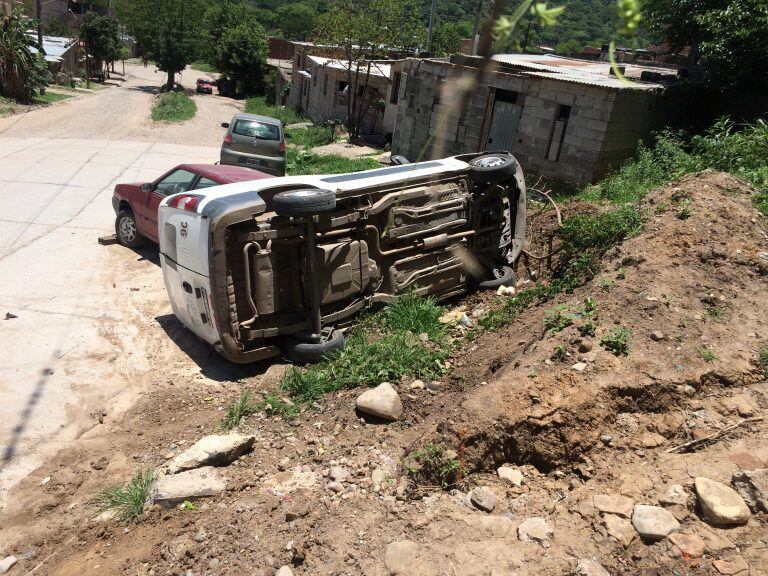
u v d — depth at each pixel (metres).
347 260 6.46
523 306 6.75
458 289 7.77
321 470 4.58
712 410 4.24
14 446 5.23
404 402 5.36
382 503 4.00
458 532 3.60
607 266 6.09
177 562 3.82
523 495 3.86
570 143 12.47
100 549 4.11
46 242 10.15
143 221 9.67
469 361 5.92
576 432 4.10
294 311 6.41
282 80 45.47
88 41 51.31
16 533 4.31
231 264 5.99
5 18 29.22
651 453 4.02
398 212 6.85
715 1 12.70
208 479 4.53
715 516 3.37
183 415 5.71
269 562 3.63
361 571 3.43
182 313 6.77
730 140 9.23
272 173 15.73
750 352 4.71
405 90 17.02
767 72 11.94
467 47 24.97
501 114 13.84
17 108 28.08
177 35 46.56
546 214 9.27
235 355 6.05
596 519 3.55
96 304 8.00
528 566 3.30
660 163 10.81
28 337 7.01
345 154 21.72
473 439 4.12
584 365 4.56
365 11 25.58
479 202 7.62
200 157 20.73
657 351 4.73
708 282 5.57
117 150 20.39
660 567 3.21
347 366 5.95
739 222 6.46
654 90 12.42
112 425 5.60
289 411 5.43
